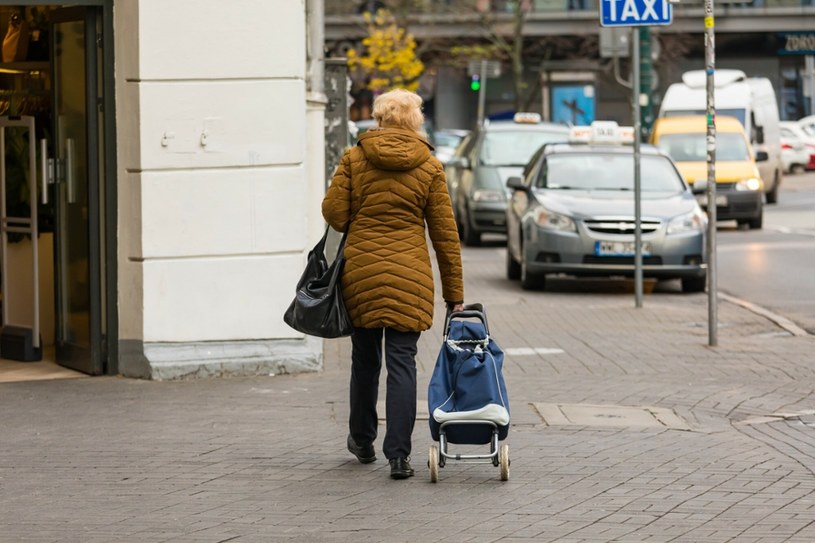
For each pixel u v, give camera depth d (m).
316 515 18.09
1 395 27.14
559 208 46.75
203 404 26.02
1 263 32.53
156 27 28.16
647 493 19.25
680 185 49.97
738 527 17.41
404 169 19.89
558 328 37.38
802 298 45.44
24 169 32.06
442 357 20.02
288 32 28.91
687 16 152.12
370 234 20.03
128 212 28.75
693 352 33.25
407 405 20.02
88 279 29.14
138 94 28.22
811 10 154.12
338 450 22.11
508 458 20.03
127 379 28.81
